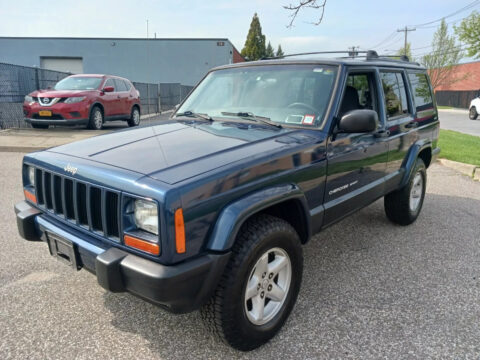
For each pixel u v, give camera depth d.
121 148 2.68
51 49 34.44
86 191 2.36
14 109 12.54
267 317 2.61
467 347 2.60
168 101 24.17
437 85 50.50
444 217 5.24
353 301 3.14
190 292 2.12
